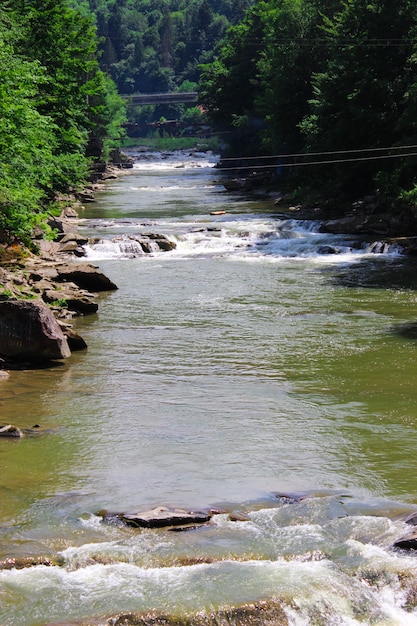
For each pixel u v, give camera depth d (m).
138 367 21.73
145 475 14.49
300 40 72.88
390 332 25.52
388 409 18.17
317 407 18.34
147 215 56.31
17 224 34.00
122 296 31.83
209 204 63.47
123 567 11.21
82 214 57.53
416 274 35.72
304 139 66.88
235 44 112.00
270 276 35.97
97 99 100.06
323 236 44.91
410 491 13.86
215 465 14.97
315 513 12.95
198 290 33.00
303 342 24.36
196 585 10.73
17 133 34.34
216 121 113.19
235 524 12.55
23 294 27.80
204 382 20.31
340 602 10.49
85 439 16.23
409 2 55.84
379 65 55.72
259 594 10.51
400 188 48.50
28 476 14.40
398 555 11.55
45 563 11.33
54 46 60.00
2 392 19.36
